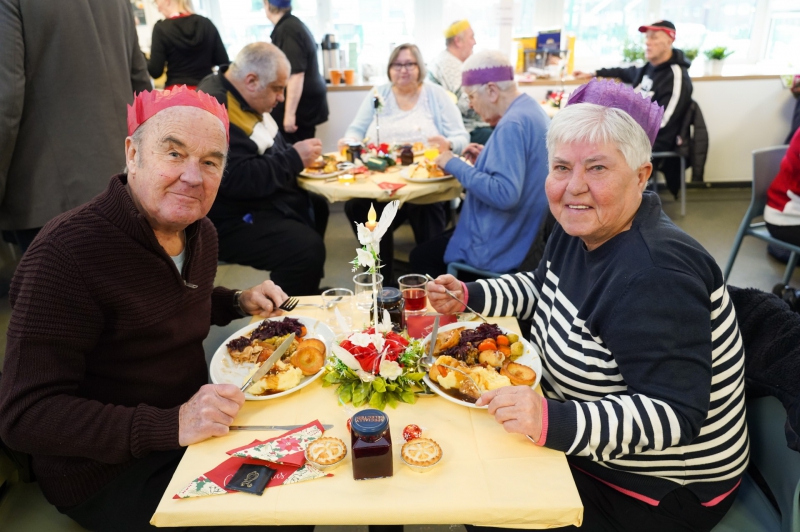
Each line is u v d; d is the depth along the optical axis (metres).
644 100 1.05
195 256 1.25
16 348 1.01
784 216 2.54
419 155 3.12
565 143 1.05
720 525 1.16
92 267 1.05
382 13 4.71
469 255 2.21
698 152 4.13
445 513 0.85
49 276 1.02
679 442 0.95
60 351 1.04
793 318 1.16
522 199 2.07
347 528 1.68
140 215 1.08
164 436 1.00
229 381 1.19
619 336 0.99
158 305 1.17
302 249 2.52
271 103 2.42
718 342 1.05
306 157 2.53
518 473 0.91
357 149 2.99
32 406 1.00
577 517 0.85
